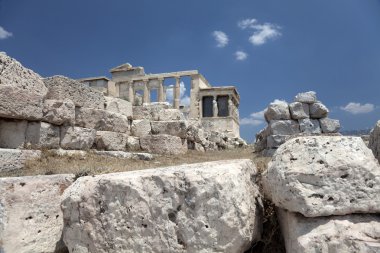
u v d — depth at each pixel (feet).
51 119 29.04
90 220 11.28
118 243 10.78
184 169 11.03
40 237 12.88
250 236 10.36
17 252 12.02
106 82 123.95
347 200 9.60
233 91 135.64
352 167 9.80
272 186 10.69
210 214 10.02
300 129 43.01
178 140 44.45
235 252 9.95
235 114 144.25
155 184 10.78
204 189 10.14
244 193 10.46
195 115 134.31
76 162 26.25
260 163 17.04
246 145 94.73
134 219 10.73
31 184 13.16
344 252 8.87
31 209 12.87
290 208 9.99
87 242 11.26
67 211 11.71
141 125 43.91
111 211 11.02
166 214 10.45
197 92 136.36
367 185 9.71
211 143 64.64
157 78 139.23
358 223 9.56
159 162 32.04
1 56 25.36
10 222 12.07
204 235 9.96
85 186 11.74
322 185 9.75
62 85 31.45
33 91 28.14
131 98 140.77
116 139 38.04
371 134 17.20
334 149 10.22
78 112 33.78
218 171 10.46
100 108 37.42
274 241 12.21
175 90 138.21
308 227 9.70
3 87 24.52
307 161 10.12
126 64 146.92
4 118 25.93
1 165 22.65
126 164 27.07
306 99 43.80
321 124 43.21
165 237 10.34
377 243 8.70
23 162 24.38
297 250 9.43
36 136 27.76
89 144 33.53
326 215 9.73
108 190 11.18
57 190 14.14
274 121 43.65
